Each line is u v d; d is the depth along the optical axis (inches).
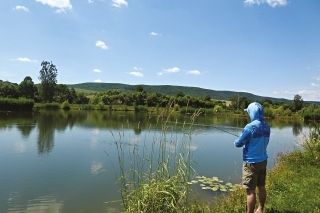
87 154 719.1
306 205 254.5
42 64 3567.9
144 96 3801.7
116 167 581.6
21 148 780.0
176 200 237.9
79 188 452.4
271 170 484.4
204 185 450.6
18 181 487.2
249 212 208.1
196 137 1146.7
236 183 477.1
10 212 354.6
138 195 243.9
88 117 2078.0
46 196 412.8
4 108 2432.3
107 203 385.7
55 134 1077.1
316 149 496.4
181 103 3280.0
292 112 3774.6
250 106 223.6
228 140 1095.0
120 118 2034.9
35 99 3521.2
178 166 255.6
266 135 210.5
